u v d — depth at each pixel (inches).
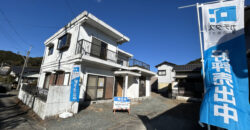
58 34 352.5
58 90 176.9
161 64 820.6
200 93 448.1
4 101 292.4
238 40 93.3
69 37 292.4
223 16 101.8
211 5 107.9
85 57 232.4
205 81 98.9
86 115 187.5
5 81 624.4
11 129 129.9
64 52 299.3
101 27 305.6
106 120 170.2
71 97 187.6
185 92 480.1
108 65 291.9
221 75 91.3
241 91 83.5
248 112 79.0
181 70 527.2
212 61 98.5
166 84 769.6
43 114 162.1
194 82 474.0
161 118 198.7
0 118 163.2
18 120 158.9
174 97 497.7
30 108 220.5
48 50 404.5
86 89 260.2
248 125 76.2
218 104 84.4
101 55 313.1
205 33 105.6
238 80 86.4
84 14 257.0
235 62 90.8
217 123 80.3
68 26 311.0
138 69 376.2
